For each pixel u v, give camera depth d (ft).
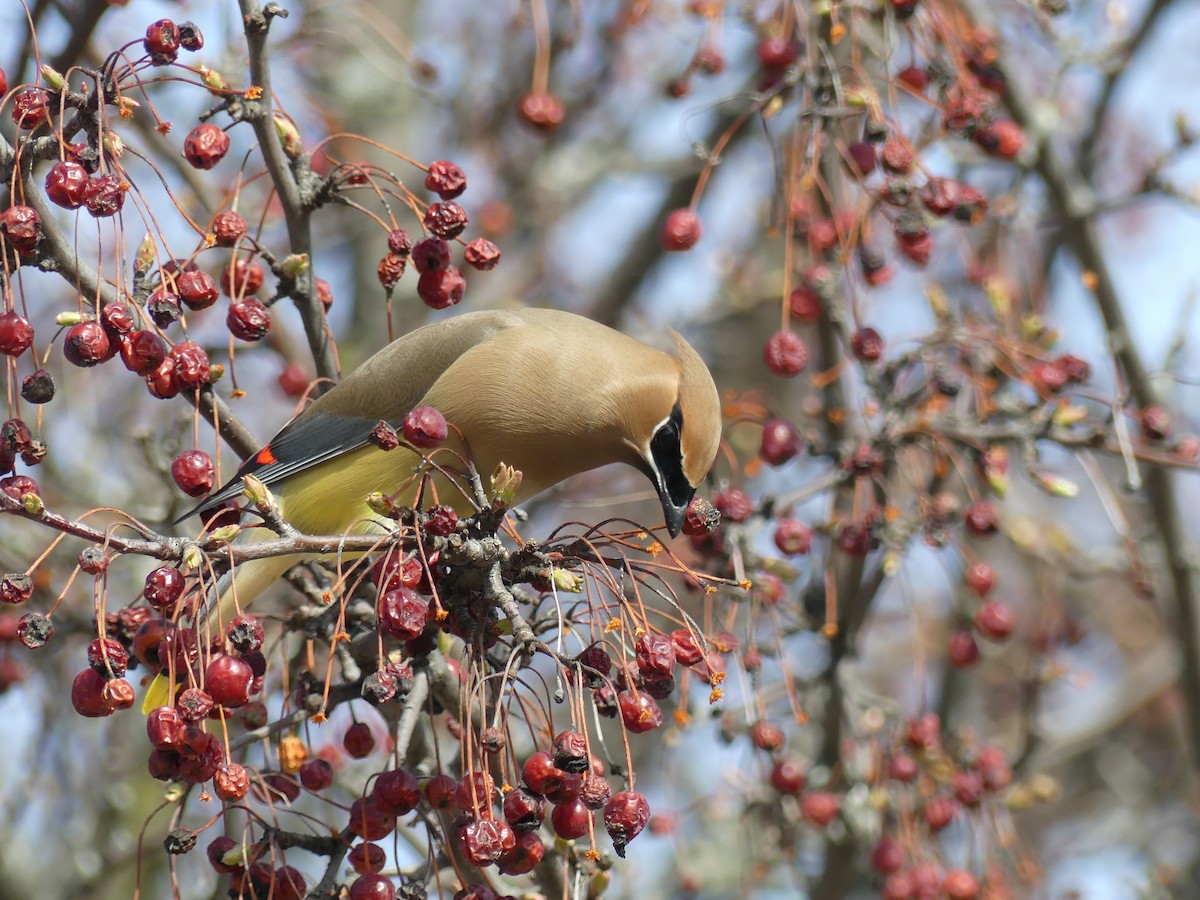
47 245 23.85
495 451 30.42
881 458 31.63
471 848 19.99
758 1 34.42
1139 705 54.34
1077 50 41.34
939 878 34.09
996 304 33.55
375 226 52.54
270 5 26.50
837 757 35.76
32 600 34.94
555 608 23.93
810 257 33.58
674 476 30.12
